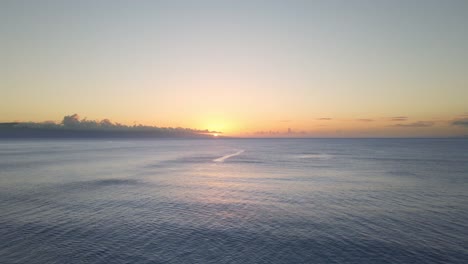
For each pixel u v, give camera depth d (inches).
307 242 882.8
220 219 1107.9
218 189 1716.3
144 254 798.5
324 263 752.3
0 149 6461.6
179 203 1355.8
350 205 1322.6
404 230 986.1
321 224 1050.7
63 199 1423.5
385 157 4279.0
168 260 765.3
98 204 1326.3
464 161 3550.7
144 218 1114.7
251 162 3563.0
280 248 839.7
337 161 3636.8
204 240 896.3
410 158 4047.7
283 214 1176.8
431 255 794.2
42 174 2337.6
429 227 1017.5
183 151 6230.3
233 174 2407.7
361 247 846.5
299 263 752.3
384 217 1134.4
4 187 1738.4
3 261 750.5
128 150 6461.6
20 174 2322.8
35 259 762.8
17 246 841.5
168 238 911.7
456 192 1619.1
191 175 2340.1
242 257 784.9
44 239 894.4
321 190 1685.5
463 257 780.0
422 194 1563.7
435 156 4424.2
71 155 4616.1
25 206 1278.3
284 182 1985.7
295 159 4003.4
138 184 1883.6
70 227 1005.2
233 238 914.1
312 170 2682.1
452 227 1016.2
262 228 1007.6
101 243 868.0
